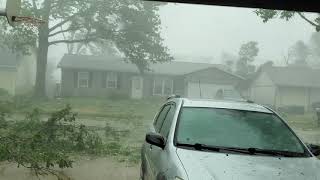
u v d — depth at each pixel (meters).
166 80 48.31
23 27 35.97
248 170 4.66
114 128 17.89
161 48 42.00
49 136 11.79
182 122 5.73
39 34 39.34
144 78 47.72
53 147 11.41
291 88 47.59
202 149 5.25
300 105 43.69
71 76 46.44
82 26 40.56
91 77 46.69
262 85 50.81
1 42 40.06
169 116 6.29
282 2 9.45
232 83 48.88
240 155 5.13
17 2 6.84
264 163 4.92
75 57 47.97
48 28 39.84
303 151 5.52
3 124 12.95
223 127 5.71
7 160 9.38
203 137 5.49
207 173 4.51
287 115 35.84
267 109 6.35
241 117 5.95
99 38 41.66
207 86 48.31
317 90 47.75
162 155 5.29
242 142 5.48
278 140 5.61
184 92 48.16
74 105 32.03
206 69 48.22
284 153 5.39
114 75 47.12
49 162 8.71
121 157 11.23
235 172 4.57
